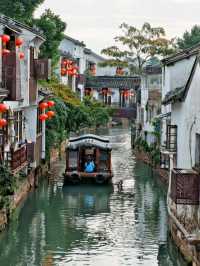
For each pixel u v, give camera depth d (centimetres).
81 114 4997
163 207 2908
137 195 3238
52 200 3062
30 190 3294
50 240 2275
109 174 3559
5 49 2672
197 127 2083
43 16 4953
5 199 2423
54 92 4681
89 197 3166
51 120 4056
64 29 5084
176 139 2670
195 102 2130
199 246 1764
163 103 2880
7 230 2409
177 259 2050
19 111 3195
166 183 3516
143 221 2605
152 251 2145
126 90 8119
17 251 2138
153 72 4931
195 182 1941
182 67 3341
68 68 5784
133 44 6444
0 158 2541
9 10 4584
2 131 2639
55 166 4238
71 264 1991
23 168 3028
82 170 3631
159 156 3919
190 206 2036
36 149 3503
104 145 3612
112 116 7550
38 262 2014
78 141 3647
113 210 2842
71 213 2759
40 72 3372
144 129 4988
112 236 2348
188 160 2273
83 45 8050
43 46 4866
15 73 2503
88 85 8150
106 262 2014
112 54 6544
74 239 2298
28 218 2633
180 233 2055
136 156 4997
